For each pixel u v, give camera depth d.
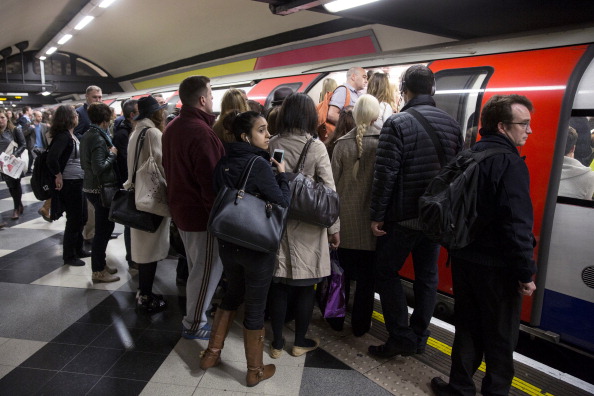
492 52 3.17
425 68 2.44
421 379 2.45
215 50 11.41
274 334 2.64
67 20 12.65
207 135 2.54
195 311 2.81
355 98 3.55
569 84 2.51
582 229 2.39
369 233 2.65
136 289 3.65
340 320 2.94
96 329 2.98
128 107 3.73
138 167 2.94
